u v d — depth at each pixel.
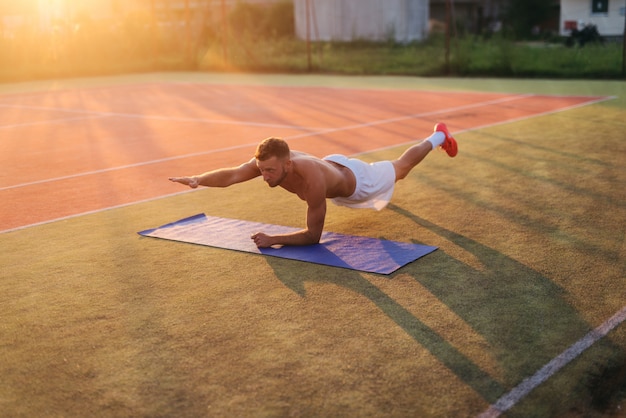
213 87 17.98
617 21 28.11
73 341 3.34
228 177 4.69
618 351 3.09
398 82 17.78
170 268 4.31
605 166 6.89
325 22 28.89
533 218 5.18
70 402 2.79
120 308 3.71
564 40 28.09
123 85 19.44
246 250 4.57
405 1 28.39
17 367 3.09
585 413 2.64
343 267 4.20
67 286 4.07
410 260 4.28
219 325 3.45
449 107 12.19
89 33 25.72
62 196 6.50
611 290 3.77
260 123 11.11
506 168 6.93
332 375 2.92
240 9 32.25
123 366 3.07
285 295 3.80
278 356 3.11
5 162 8.41
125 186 6.83
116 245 4.84
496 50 19.52
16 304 3.82
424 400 2.71
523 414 2.62
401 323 3.41
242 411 2.68
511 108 11.71
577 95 13.38
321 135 9.62
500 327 3.34
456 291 3.80
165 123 11.54
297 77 20.38
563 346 3.13
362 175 4.84
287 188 4.59
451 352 3.10
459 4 39.72
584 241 4.61
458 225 5.05
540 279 3.95
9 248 4.86
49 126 11.63
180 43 25.75
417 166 7.15
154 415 2.68
